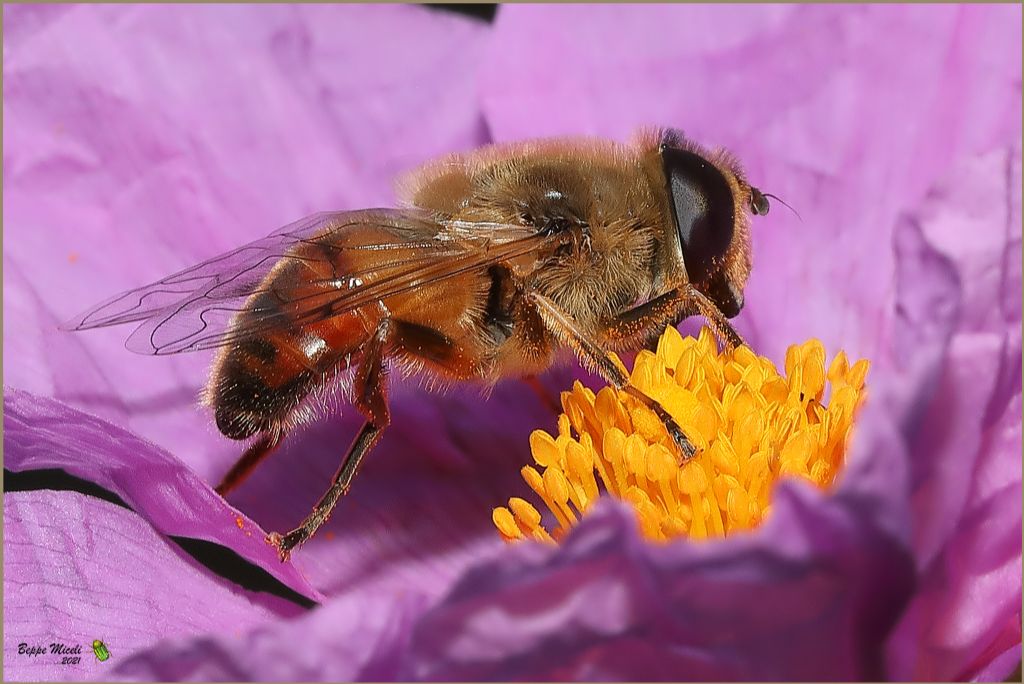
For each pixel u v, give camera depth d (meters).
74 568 0.08
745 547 0.07
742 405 0.08
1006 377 0.08
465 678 0.07
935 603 0.08
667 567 0.07
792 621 0.07
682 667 0.07
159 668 0.07
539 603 0.07
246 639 0.07
